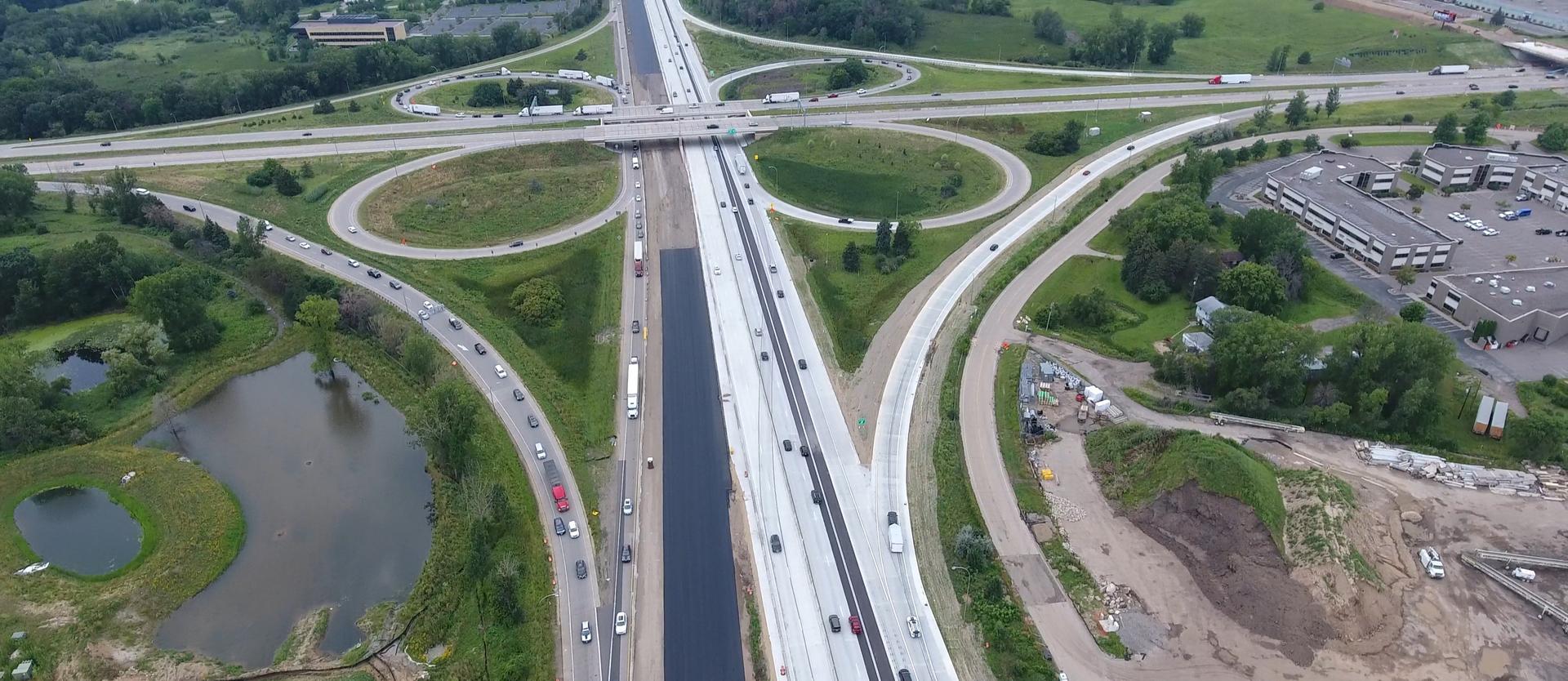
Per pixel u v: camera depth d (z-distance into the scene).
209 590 130.88
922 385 166.88
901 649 116.56
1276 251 189.75
